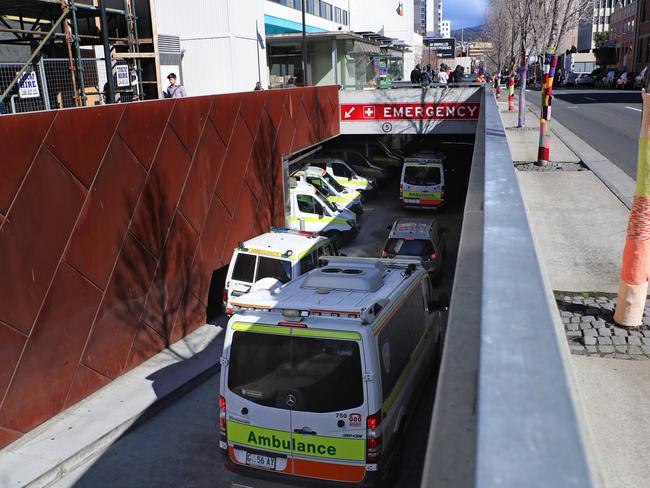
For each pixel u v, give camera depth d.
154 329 12.16
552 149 19.25
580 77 71.62
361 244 20.98
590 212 10.95
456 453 1.30
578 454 0.86
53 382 9.54
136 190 11.51
